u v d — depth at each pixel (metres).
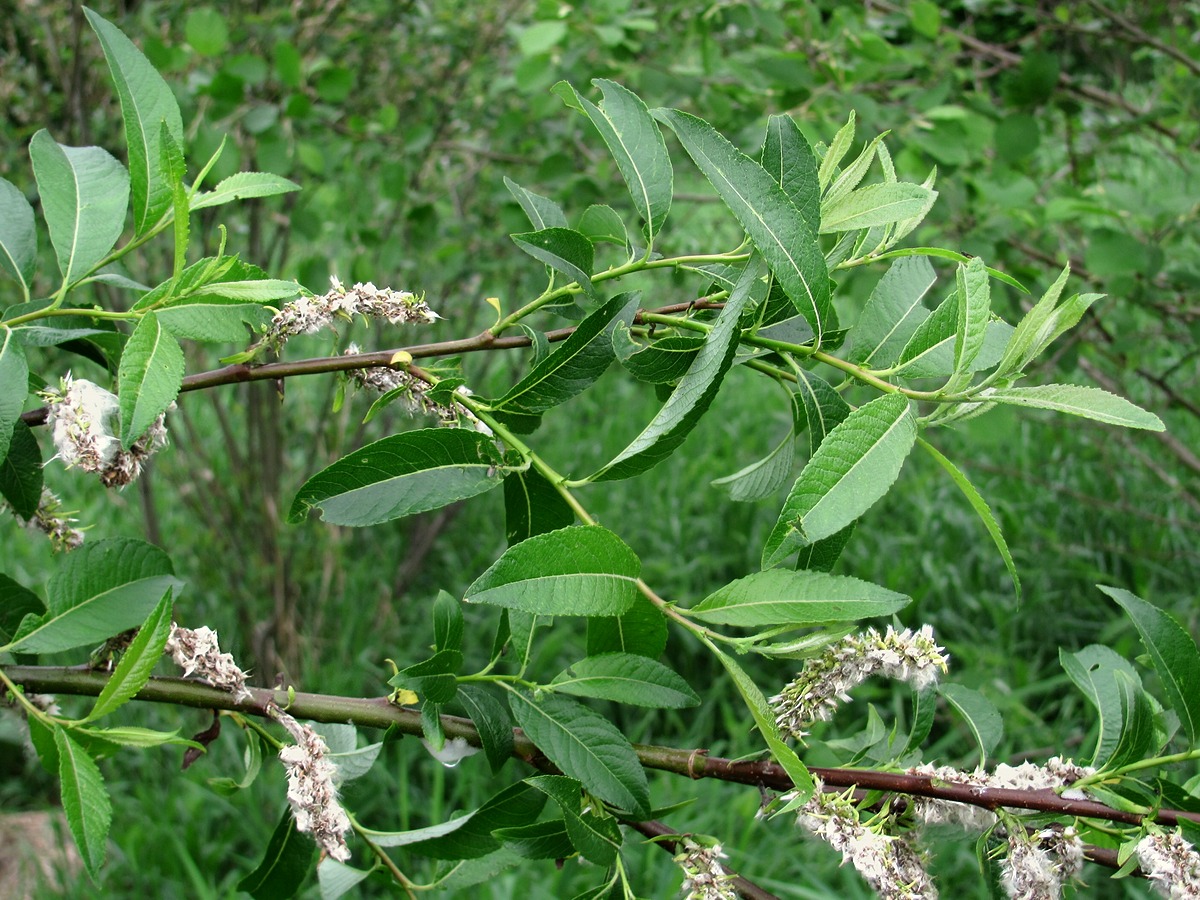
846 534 1.14
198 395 5.71
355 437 5.04
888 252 1.28
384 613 5.01
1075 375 4.88
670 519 5.56
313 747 1.22
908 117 3.48
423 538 5.25
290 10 4.07
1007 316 3.60
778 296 1.20
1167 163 4.95
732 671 1.07
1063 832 1.17
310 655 4.73
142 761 4.30
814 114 3.44
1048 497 5.52
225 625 4.88
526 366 5.58
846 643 1.14
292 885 1.43
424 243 4.31
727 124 3.80
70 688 1.27
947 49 3.76
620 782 1.22
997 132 3.41
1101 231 3.42
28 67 4.55
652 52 4.18
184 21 4.23
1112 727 1.31
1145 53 4.30
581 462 6.02
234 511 4.76
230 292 1.22
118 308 4.18
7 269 1.39
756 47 3.70
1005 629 4.96
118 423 1.18
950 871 3.67
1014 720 4.30
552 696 1.26
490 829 1.34
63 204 1.30
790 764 1.04
